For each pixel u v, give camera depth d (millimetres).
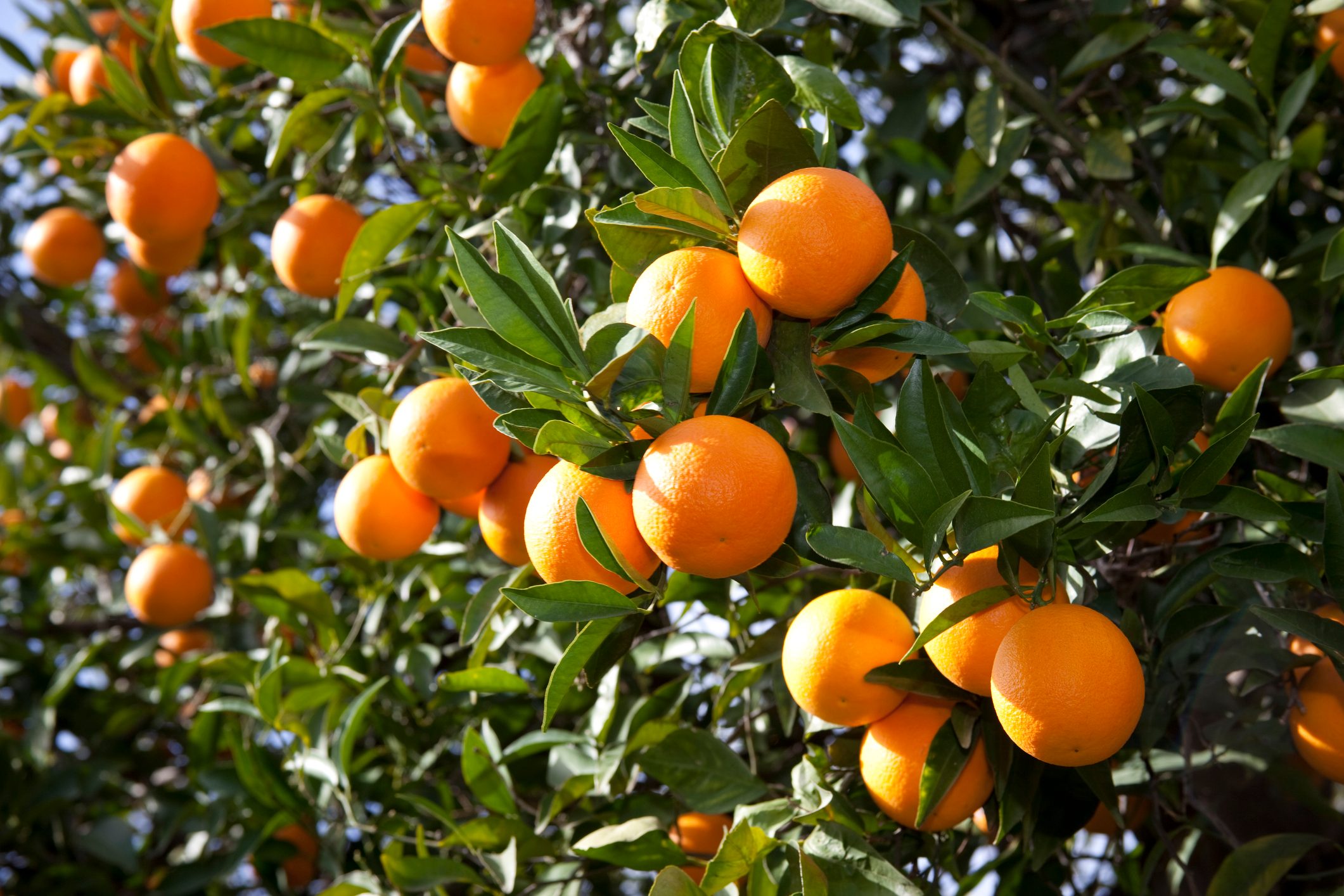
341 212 1437
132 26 1554
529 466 1242
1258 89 1412
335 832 1450
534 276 1129
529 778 1477
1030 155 1567
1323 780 1498
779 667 1304
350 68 1388
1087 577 1179
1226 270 1282
